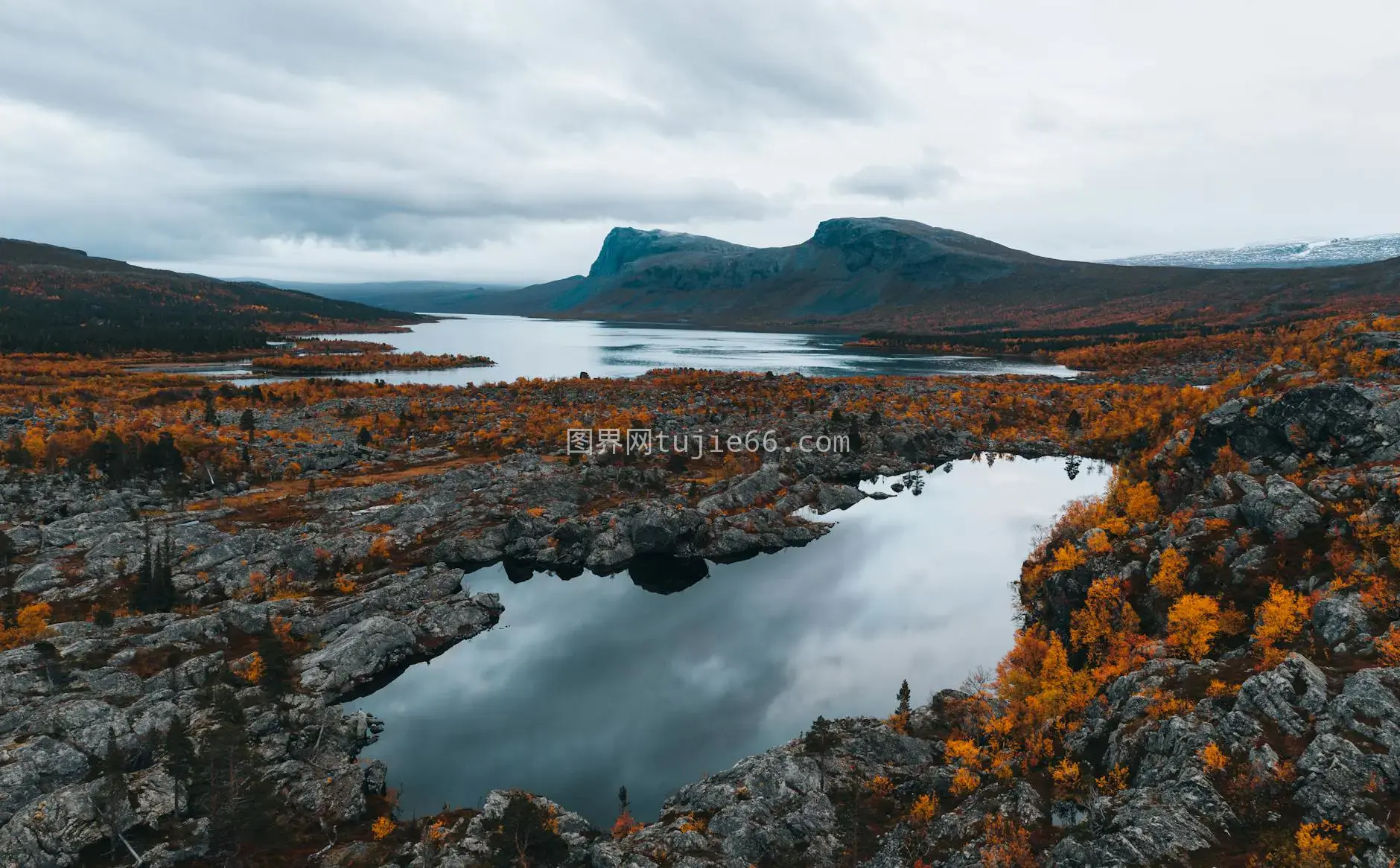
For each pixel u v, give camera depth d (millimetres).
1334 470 91125
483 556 138875
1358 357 121750
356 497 154625
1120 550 99625
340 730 83062
